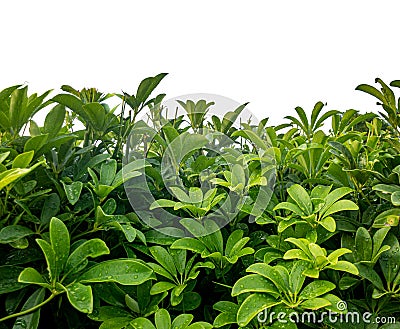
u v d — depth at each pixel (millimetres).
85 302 913
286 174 1576
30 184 1101
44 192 1092
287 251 1116
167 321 1045
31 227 1171
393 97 1402
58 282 973
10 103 1211
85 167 1271
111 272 1017
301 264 1117
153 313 1141
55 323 1194
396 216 1192
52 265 973
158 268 1140
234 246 1231
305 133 1757
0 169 986
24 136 1187
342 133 1792
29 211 1080
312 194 1316
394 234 1265
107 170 1238
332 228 1140
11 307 1040
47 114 1273
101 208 1139
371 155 1496
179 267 1184
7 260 1103
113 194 1312
